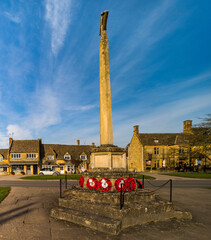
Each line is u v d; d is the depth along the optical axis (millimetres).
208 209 8469
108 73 9266
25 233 5398
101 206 6461
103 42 9422
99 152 8648
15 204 8961
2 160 45719
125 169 8547
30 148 46219
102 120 9062
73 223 6262
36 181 21766
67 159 47562
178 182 20719
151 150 47562
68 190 8703
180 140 44750
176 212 7129
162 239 5137
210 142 30953
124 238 5152
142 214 6410
